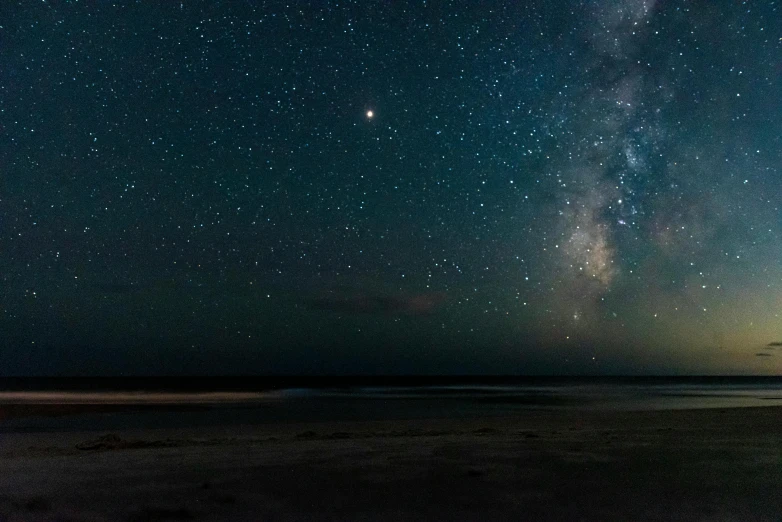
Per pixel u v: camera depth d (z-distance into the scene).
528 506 4.66
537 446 8.30
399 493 5.14
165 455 7.75
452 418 20.20
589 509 4.55
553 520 4.25
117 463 6.98
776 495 5.03
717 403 32.06
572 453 7.51
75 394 42.25
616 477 5.83
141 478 5.90
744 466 6.46
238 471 6.27
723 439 9.20
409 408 27.86
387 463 6.75
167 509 4.60
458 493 5.12
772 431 10.59
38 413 22.98
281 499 4.93
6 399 33.00
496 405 30.47
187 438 11.52
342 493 5.15
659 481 5.62
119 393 44.50
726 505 4.66
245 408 27.17
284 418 21.30
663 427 12.10
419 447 8.32
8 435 14.19
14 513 4.50
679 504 4.70
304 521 4.27
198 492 5.21
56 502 4.85
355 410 25.80
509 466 6.50
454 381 116.56
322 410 25.95
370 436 10.80
